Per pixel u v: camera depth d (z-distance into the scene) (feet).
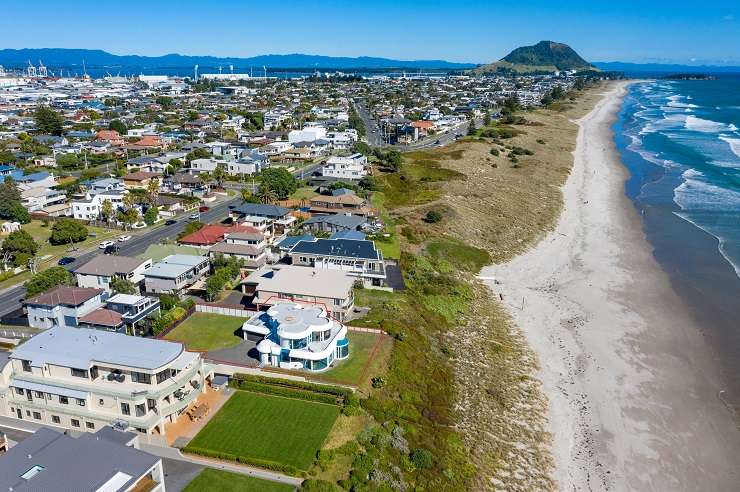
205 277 291.17
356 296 266.77
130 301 240.32
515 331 262.47
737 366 233.96
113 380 171.32
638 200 480.23
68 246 347.77
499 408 201.77
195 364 181.68
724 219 424.05
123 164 586.86
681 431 195.52
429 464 164.04
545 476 172.14
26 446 135.74
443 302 277.03
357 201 401.29
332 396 187.01
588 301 293.02
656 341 253.24
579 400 211.41
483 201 454.40
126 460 131.03
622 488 169.68
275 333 213.87
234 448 163.73
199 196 462.19
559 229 411.13
